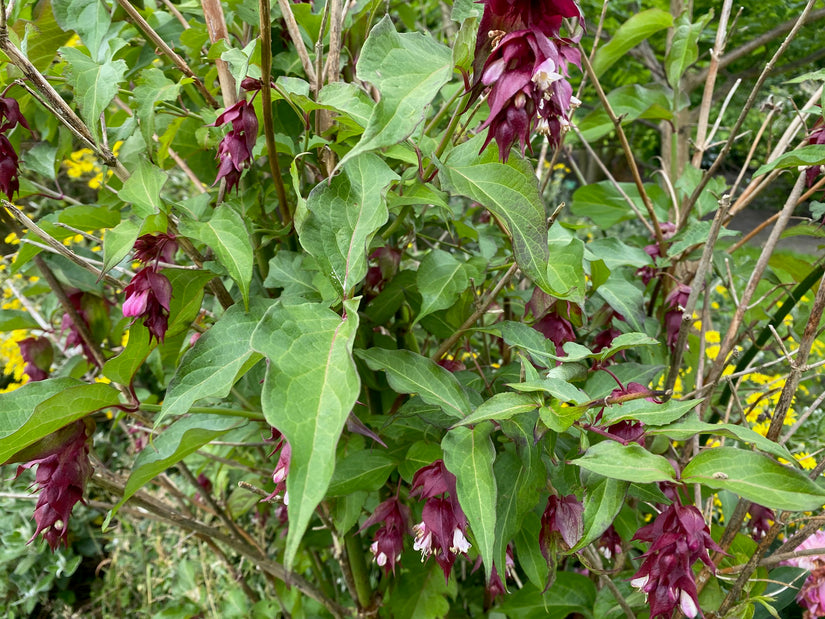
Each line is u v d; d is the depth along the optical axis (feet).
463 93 3.64
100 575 10.83
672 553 3.44
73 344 6.12
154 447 4.14
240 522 9.48
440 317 5.33
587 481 3.53
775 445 3.21
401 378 4.01
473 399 4.50
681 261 6.31
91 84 4.24
